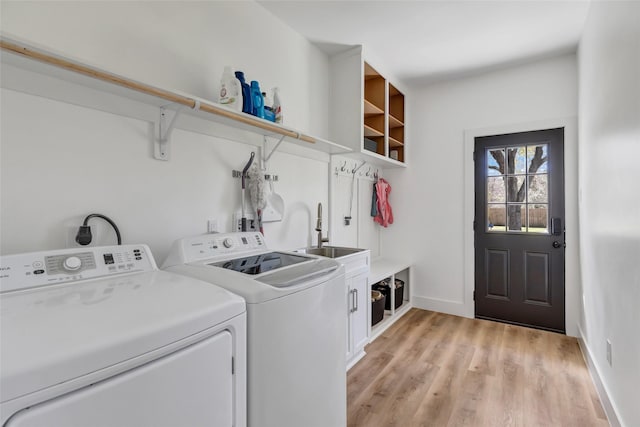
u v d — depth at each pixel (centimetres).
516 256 309
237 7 195
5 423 52
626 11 138
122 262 119
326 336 136
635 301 129
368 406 181
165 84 156
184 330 79
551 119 290
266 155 211
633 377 133
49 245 118
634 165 129
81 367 61
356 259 233
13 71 108
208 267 131
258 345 105
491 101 320
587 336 234
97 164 131
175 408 77
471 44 264
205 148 174
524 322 305
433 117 352
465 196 334
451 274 342
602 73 180
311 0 206
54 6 120
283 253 176
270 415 108
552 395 192
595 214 204
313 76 261
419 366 227
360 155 282
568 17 225
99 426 64
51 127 118
